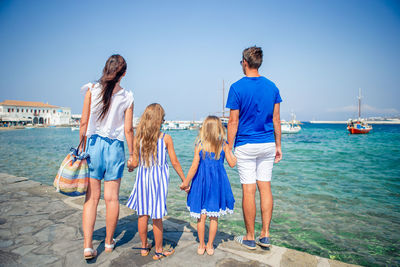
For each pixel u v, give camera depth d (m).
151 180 2.39
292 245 3.41
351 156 14.16
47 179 7.80
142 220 2.38
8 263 2.22
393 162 11.68
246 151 2.58
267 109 2.55
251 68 2.64
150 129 2.41
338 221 4.27
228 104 2.62
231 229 3.87
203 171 2.52
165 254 2.39
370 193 6.10
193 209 2.47
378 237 3.66
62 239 2.75
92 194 2.40
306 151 17.12
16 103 99.12
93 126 2.39
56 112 112.69
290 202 5.35
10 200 4.19
